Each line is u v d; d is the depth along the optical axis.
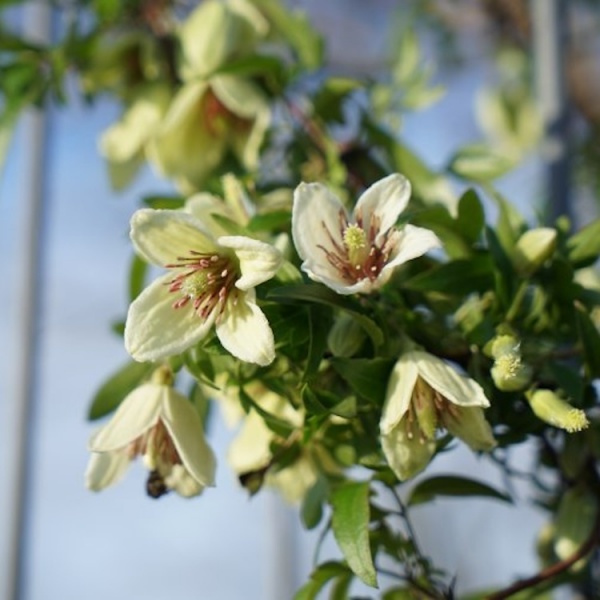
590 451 0.59
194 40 0.71
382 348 0.55
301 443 0.59
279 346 0.55
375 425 0.56
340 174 0.68
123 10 0.74
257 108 0.69
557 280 0.59
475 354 0.56
